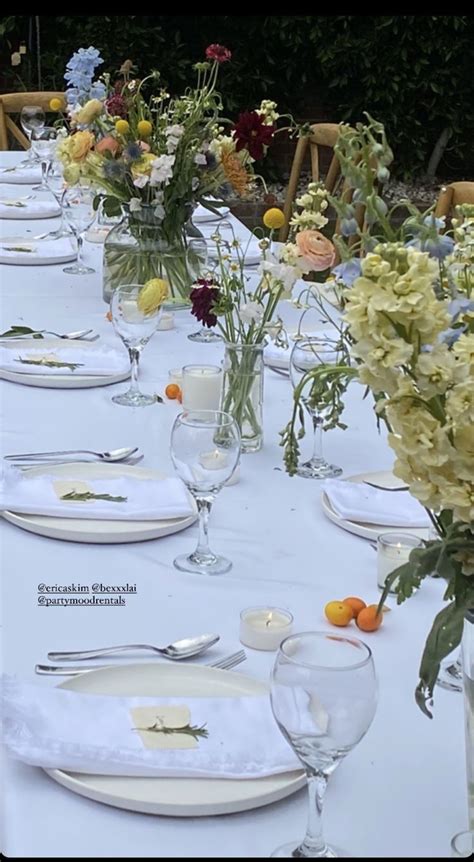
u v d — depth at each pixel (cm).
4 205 346
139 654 113
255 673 112
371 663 81
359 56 657
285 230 397
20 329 220
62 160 231
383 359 80
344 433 183
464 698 91
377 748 100
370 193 95
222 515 149
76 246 290
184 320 242
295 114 682
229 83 660
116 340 225
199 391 179
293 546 140
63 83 649
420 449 82
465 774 96
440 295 92
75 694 101
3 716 96
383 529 145
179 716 100
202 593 127
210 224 327
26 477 154
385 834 88
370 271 80
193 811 88
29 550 137
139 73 645
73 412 186
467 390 80
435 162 699
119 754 93
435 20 649
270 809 91
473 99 677
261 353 168
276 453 172
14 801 90
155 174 220
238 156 230
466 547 85
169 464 165
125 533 138
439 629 86
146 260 237
